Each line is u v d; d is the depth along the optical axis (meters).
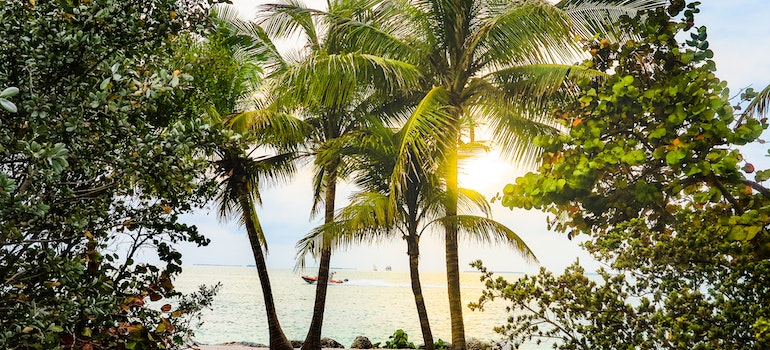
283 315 39.75
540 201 2.76
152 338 3.69
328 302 59.38
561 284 4.35
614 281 4.04
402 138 11.05
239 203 14.64
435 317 42.66
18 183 3.33
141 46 3.80
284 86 11.37
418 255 11.73
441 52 11.99
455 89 11.55
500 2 11.53
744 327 3.28
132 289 3.94
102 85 3.13
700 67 2.72
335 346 17.34
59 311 3.10
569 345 4.13
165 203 4.23
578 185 2.64
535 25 10.34
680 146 2.43
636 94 2.63
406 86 12.12
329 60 10.70
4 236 2.86
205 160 3.99
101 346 3.41
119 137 3.57
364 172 12.55
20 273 3.14
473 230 11.38
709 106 2.47
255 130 12.80
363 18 12.25
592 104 2.85
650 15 2.84
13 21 3.17
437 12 11.60
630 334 3.89
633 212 2.76
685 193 2.54
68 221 3.32
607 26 9.71
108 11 3.30
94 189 3.56
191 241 4.25
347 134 12.10
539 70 10.57
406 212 11.66
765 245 2.30
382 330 30.27
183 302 6.06
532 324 4.40
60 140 3.19
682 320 3.38
